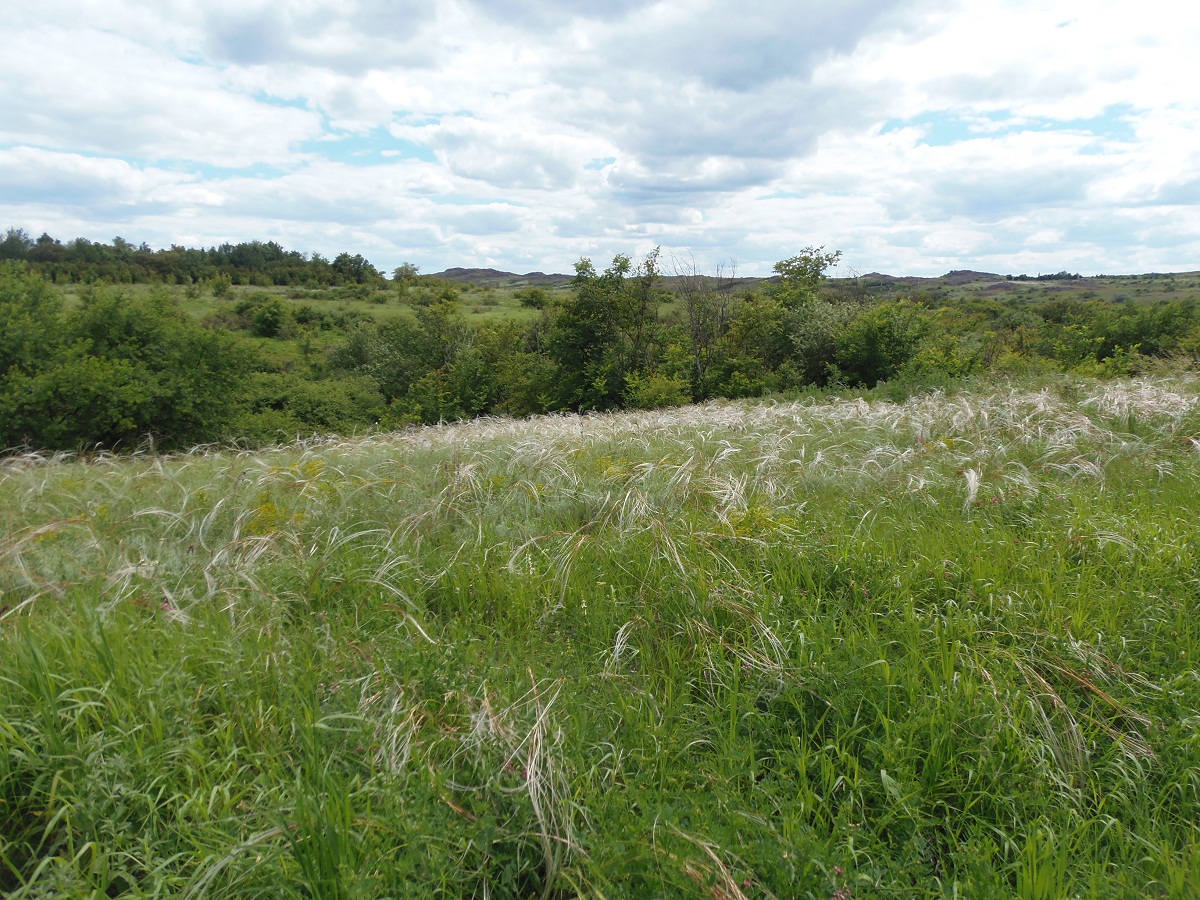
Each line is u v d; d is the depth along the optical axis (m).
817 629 2.87
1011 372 13.64
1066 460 5.34
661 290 25.39
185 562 3.71
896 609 3.06
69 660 2.41
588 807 1.99
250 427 22.27
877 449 5.87
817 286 26.95
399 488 5.21
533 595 3.30
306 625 2.97
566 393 26.58
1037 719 2.34
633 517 4.26
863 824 2.00
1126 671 2.58
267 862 1.67
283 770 2.08
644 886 1.72
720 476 5.30
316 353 55.81
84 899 1.60
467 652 2.73
